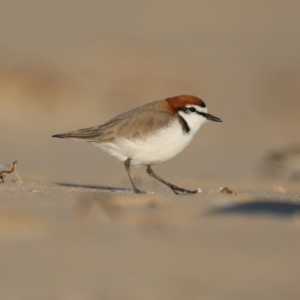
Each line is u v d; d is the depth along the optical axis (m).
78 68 27.97
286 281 6.50
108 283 6.45
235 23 45.50
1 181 12.33
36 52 30.44
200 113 11.42
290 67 34.03
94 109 24.81
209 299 6.07
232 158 19.45
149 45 34.38
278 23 46.19
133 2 49.81
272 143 22.41
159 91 27.48
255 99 28.14
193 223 8.48
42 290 6.26
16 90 24.91
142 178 14.88
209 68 31.58
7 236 7.86
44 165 17.11
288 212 9.04
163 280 6.51
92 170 16.36
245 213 9.00
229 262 7.04
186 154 19.72
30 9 45.22
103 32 40.34
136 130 11.02
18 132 21.67
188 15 47.03
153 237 7.89
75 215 8.78
